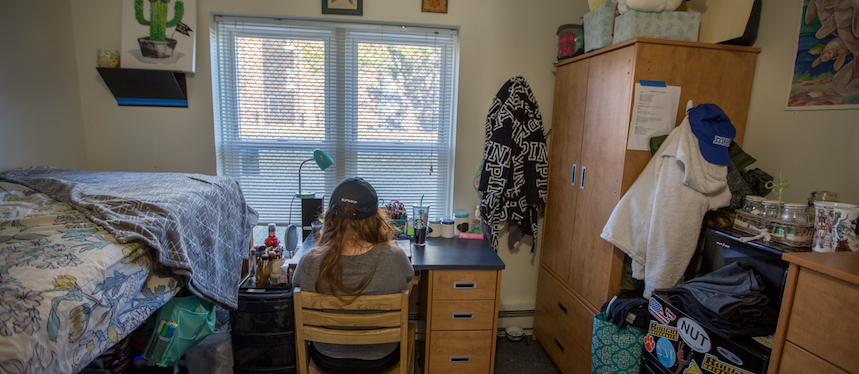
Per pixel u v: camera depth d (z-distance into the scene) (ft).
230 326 5.95
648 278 4.87
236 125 7.36
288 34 7.19
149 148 7.02
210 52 6.84
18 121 5.68
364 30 7.27
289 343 5.81
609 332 5.20
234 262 5.68
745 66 5.21
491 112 7.30
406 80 7.57
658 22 5.07
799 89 4.59
